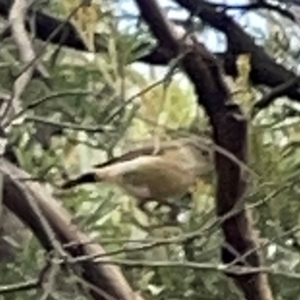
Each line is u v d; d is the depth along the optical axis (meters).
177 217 2.68
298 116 3.00
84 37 2.33
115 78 2.42
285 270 2.77
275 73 2.90
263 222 2.77
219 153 2.54
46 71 2.55
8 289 1.92
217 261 2.70
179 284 2.71
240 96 2.54
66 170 2.73
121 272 2.37
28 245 2.71
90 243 2.14
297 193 2.78
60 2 2.69
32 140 2.73
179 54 2.46
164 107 2.54
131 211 2.70
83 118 2.71
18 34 2.19
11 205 2.17
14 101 2.03
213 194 2.64
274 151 2.75
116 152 2.65
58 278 2.32
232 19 2.87
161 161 2.58
